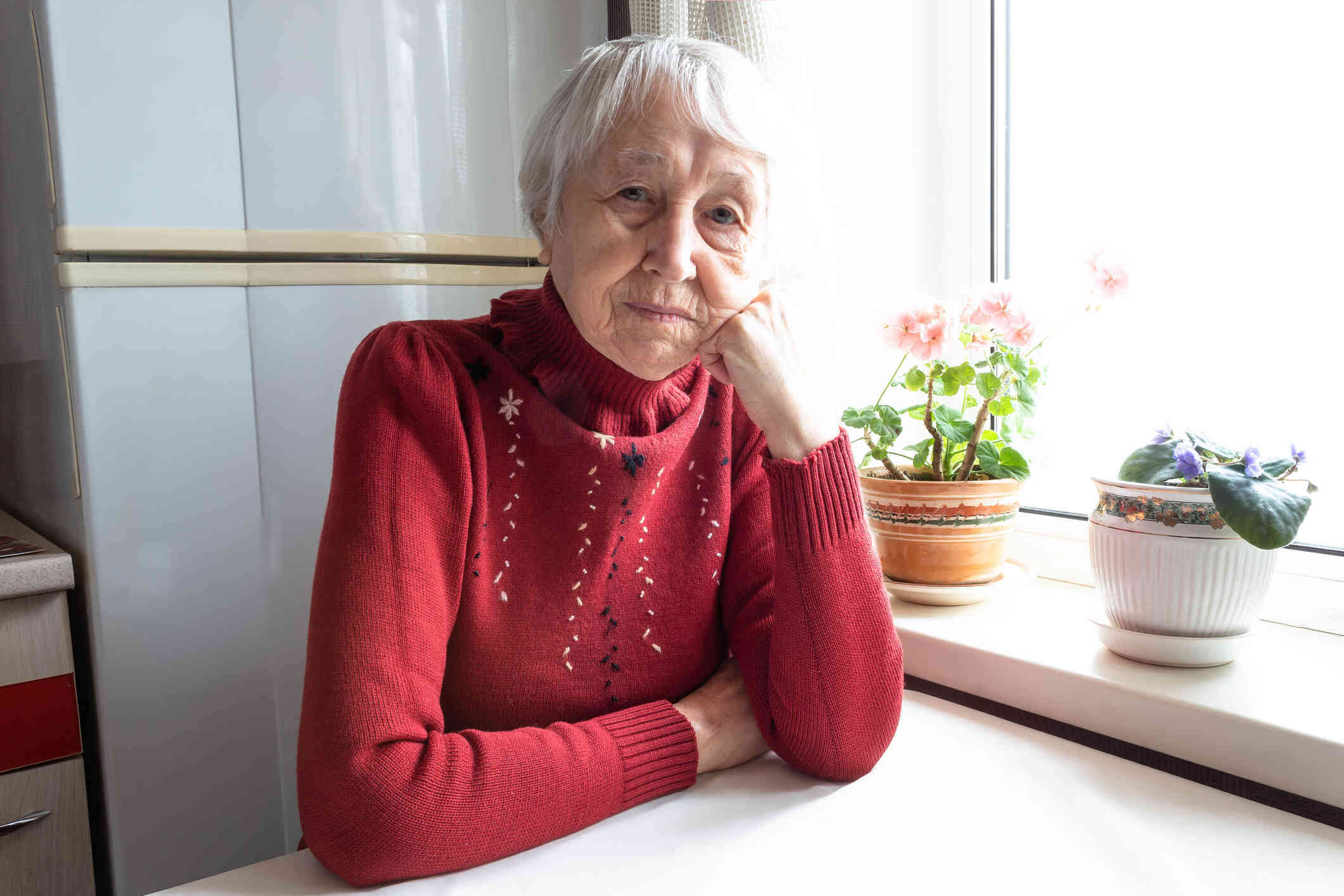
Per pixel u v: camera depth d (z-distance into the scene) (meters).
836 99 1.41
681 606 1.00
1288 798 0.93
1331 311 1.12
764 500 1.05
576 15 1.58
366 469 0.83
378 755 0.75
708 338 0.92
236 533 1.37
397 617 0.80
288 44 1.33
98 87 1.23
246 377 1.36
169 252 1.30
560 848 0.79
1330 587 1.13
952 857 0.77
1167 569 0.99
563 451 0.91
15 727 1.25
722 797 0.89
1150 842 0.80
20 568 1.22
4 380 1.61
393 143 1.40
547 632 0.93
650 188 0.82
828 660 0.90
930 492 1.21
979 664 1.11
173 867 1.35
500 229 1.51
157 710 1.32
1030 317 1.17
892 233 1.51
